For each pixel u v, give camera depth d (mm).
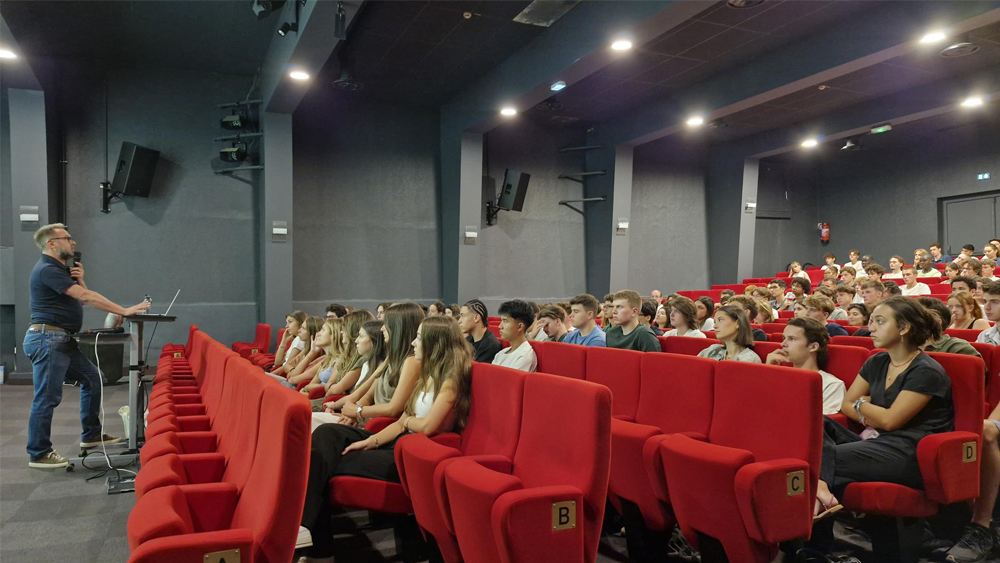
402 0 6211
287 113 7965
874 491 2055
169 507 1426
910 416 2131
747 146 10930
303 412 1442
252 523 1475
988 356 2568
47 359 3514
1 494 3076
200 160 8211
